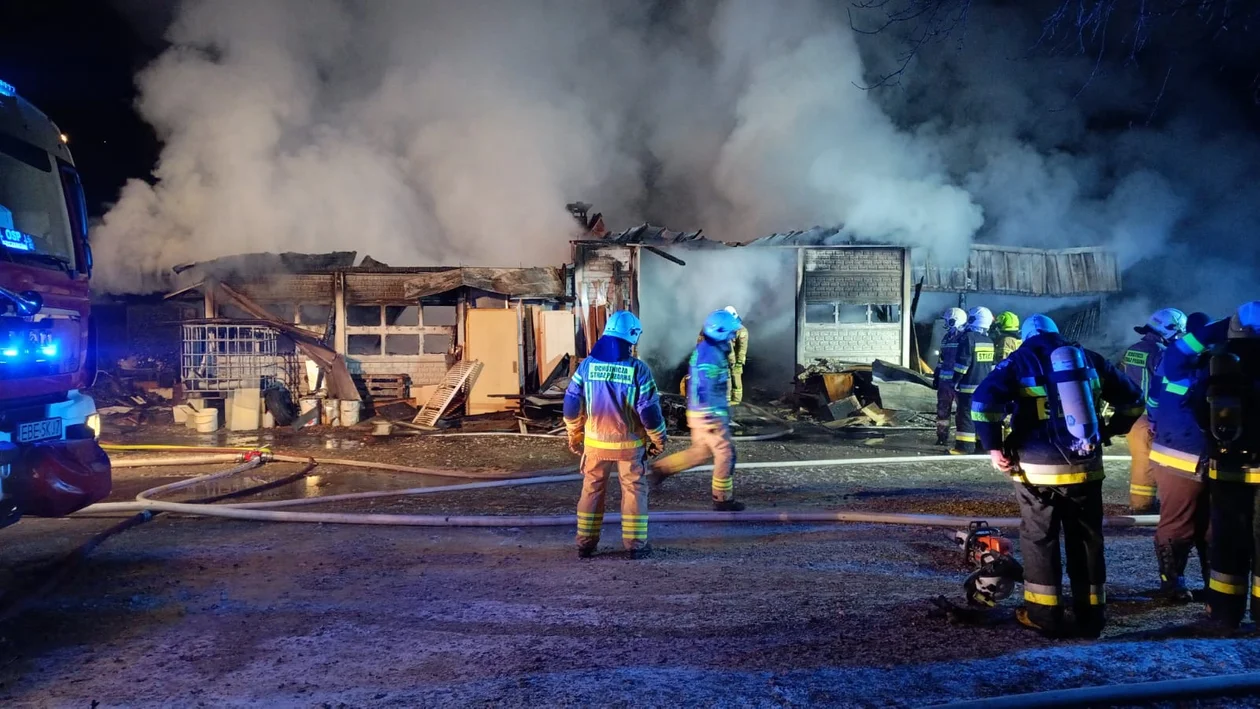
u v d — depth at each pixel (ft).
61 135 18.83
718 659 11.97
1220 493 12.61
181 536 21.07
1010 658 11.48
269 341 45.60
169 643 13.39
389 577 17.04
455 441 37.76
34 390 16.42
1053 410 12.24
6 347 15.39
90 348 19.13
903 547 18.61
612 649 12.59
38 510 16.99
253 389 42.06
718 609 14.46
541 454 34.32
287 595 15.92
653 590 15.70
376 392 47.01
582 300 46.29
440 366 47.32
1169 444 14.05
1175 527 14.02
